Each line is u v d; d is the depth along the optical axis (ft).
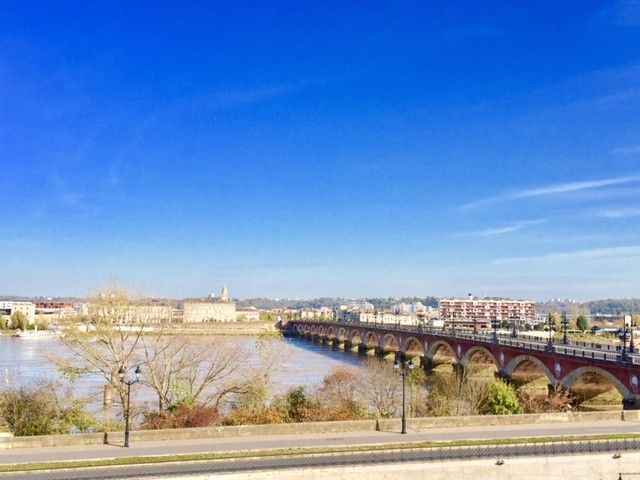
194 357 260.01
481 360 490.90
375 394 282.77
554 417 210.79
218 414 219.82
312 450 168.04
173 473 151.23
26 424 208.74
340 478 159.63
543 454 171.63
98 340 250.37
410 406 264.31
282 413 223.92
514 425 205.16
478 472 167.12
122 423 225.76
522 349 390.83
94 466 154.40
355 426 195.83
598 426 204.03
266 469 156.25
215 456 161.79
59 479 145.89
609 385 340.39
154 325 276.21
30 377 400.88
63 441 175.11
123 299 290.35
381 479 161.89
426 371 542.98
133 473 150.92
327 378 334.65
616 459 173.68
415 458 166.09
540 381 407.64
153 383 245.86
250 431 188.14
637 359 311.47
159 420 210.38
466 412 264.31
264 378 255.70
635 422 211.00
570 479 170.91
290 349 428.15
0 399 217.15
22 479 146.10
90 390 316.40
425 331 637.30
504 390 269.85
